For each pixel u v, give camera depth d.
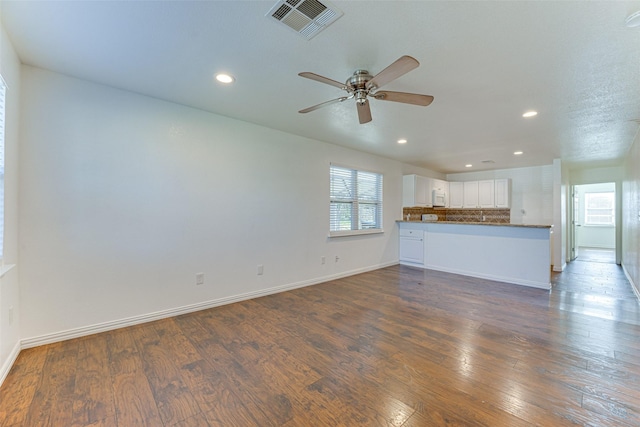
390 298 3.74
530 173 6.69
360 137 4.31
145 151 2.86
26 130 2.27
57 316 2.42
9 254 2.06
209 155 3.31
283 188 4.06
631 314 3.14
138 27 1.78
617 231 6.38
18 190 2.22
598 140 4.23
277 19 1.69
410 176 6.24
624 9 1.56
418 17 1.65
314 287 4.29
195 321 2.93
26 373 1.97
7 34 1.86
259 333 2.65
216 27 1.77
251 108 3.17
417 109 3.08
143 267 2.86
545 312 3.21
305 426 1.52
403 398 1.73
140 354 2.25
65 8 1.60
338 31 1.79
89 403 1.68
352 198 5.20
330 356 2.24
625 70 2.21
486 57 2.06
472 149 4.99
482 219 7.37
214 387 1.84
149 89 2.70
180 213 3.09
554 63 2.13
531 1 1.51
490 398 1.73
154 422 1.54
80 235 2.53
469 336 2.59
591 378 1.92
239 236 3.58
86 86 2.54
